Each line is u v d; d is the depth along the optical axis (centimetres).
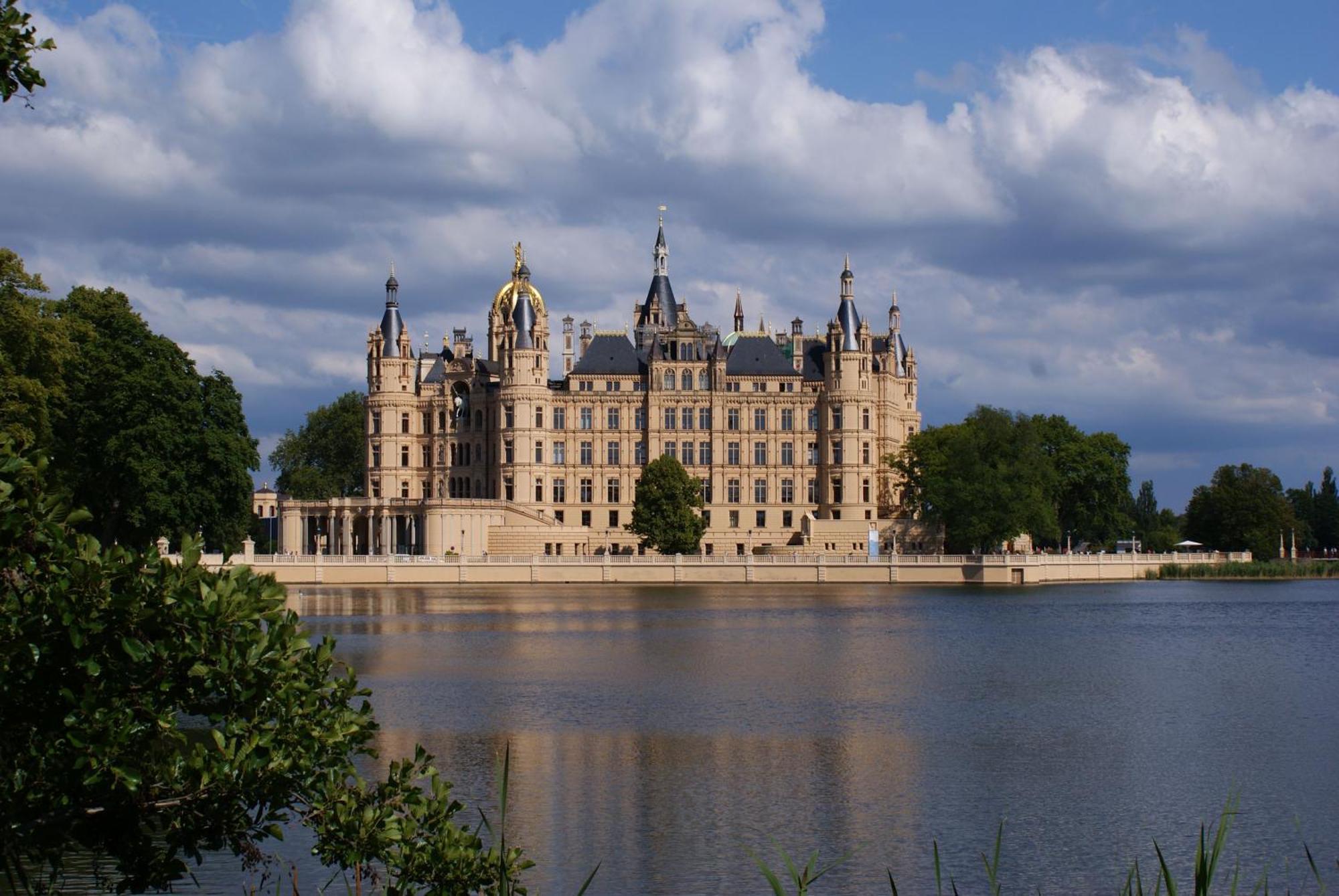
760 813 4947
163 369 12975
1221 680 8225
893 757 5838
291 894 3838
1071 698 7475
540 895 4056
